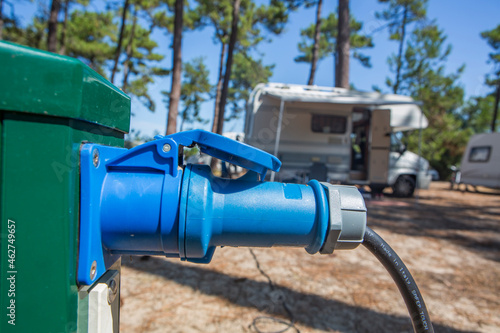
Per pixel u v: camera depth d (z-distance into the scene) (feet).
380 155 28.12
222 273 9.64
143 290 8.25
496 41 69.46
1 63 1.59
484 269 11.32
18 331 1.73
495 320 7.71
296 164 24.43
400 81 72.90
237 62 81.56
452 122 68.44
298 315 7.43
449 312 8.04
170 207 2.03
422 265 11.44
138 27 75.97
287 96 21.99
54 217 1.72
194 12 59.82
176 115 25.11
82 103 1.74
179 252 2.14
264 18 54.95
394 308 7.91
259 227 2.23
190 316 7.14
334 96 24.34
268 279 9.36
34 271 1.71
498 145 37.22
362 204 2.34
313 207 2.28
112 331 2.26
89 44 64.85
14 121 1.66
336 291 8.77
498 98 69.31
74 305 1.85
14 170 1.67
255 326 6.88
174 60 25.12
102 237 2.06
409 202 27.40
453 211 24.09
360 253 12.26
